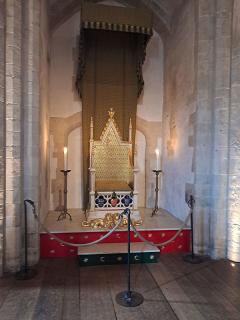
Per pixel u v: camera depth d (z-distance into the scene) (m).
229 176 4.42
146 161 6.80
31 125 4.21
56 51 6.41
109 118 6.16
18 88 3.95
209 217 4.67
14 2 3.87
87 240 4.59
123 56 6.39
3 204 3.81
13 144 3.90
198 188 4.70
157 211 6.32
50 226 4.86
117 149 6.16
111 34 6.15
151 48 6.83
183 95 5.48
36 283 3.55
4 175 3.83
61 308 2.97
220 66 4.43
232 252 4.35
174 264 4.23
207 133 4.65
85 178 6.23
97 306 3.02
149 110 6.81
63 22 6.43
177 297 3.23
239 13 4.26
